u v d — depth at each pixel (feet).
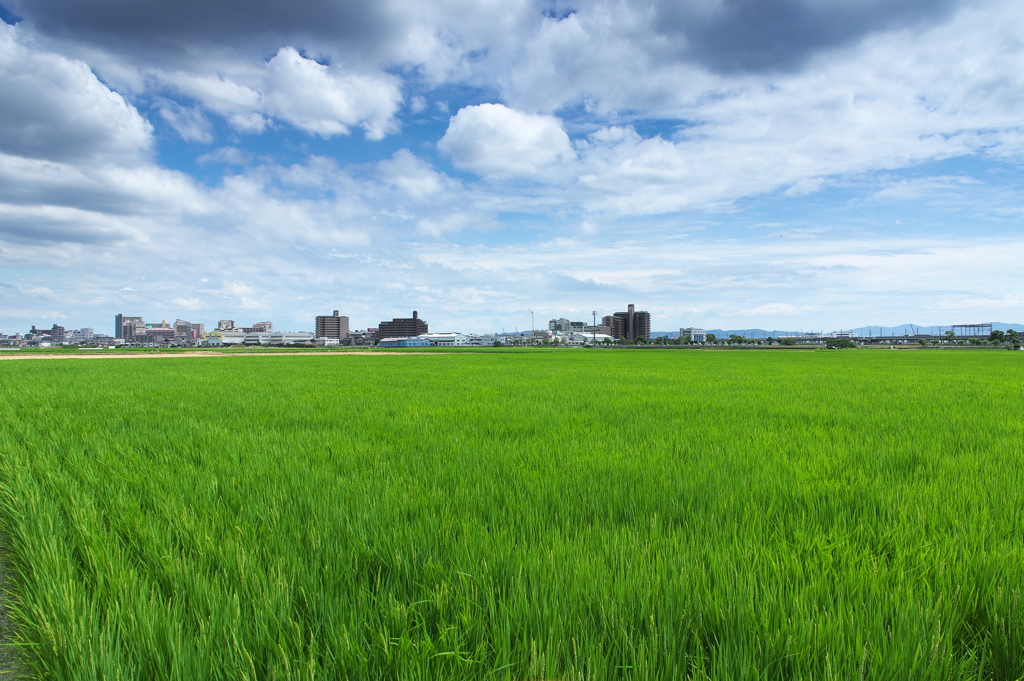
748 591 7.42
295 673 6.04
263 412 32.07
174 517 11.25
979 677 6.05
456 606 7.43
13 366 96.37
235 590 7.72
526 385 53.93
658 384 55.57
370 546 9.75
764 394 43.83
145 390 46.91
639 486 14.14
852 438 22.56
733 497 12.84
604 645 6.55
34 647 6.88
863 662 5.85
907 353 239.09
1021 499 12.54
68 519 11.47
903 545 9.73
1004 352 256.32
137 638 6.66
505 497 13.06
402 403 37.22
